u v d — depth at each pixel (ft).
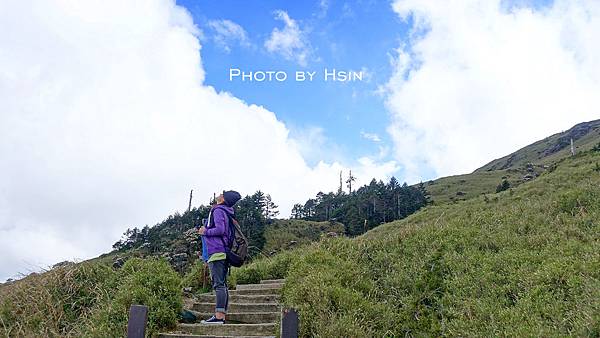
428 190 261.44
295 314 15.70
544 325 17.10
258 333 21.16
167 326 22.35
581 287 19.07
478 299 20.97
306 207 276.21
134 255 31.30
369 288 25.26
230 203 22.48
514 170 275.80
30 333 21.27
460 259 26.25
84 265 28.02
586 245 24.47
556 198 37.81
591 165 81.66
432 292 23.49
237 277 36.01
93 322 21.71
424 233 33.12
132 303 22.41
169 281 24.45
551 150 334.24
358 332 19.35
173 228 123.24
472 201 87.10
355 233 170.09
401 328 21.17
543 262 22.90
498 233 30.14
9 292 25.76
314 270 26.61
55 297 25.00
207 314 24.98
